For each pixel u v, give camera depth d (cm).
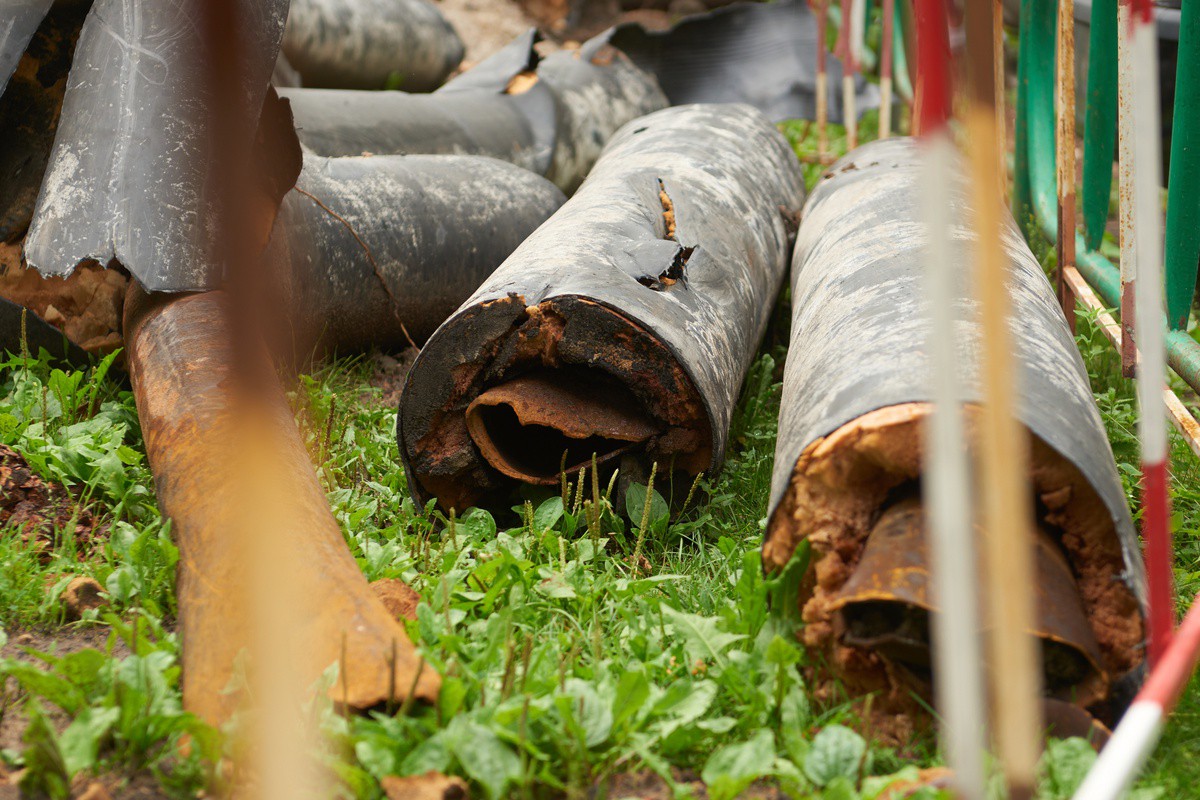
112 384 700
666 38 1212
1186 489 607
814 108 1239
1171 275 628
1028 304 518
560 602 501
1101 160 763
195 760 385
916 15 250
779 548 439
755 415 707
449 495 595
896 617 402
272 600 304
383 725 380
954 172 650
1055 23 891
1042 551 400
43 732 381
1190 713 414
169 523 495
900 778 367
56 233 604
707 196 736
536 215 877
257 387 293
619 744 394
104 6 661
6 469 564
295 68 1218
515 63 1073
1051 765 370
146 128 619
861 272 563
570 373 585
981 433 383
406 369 812
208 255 612
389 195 803
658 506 573
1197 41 590
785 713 409
